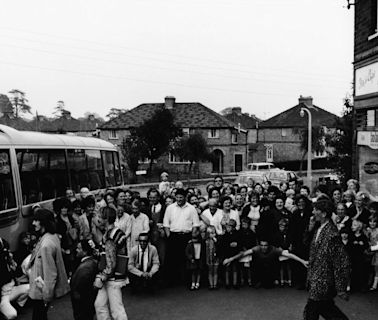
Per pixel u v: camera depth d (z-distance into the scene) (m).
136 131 44.31
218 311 7.46
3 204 8.75
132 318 7.17
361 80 12.47
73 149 12.71
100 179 14.91
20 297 7.35
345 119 24.28
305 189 10.45
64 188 11.87
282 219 8.95
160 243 8.99
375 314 7.23
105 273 6.04
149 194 9.92
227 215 9.05
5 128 9.63
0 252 6.79
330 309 5.82
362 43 12.37
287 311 7.43
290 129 64.44
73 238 8.80
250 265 8.86
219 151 55.00
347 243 8.46
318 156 62.44
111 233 6.17
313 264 5.81
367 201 9.17
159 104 59.06
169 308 7.62
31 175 10.05
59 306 7.73
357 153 12.63
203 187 37.31
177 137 46.56
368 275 8.59
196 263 8.59
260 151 65.50
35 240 8.70
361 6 12.43
